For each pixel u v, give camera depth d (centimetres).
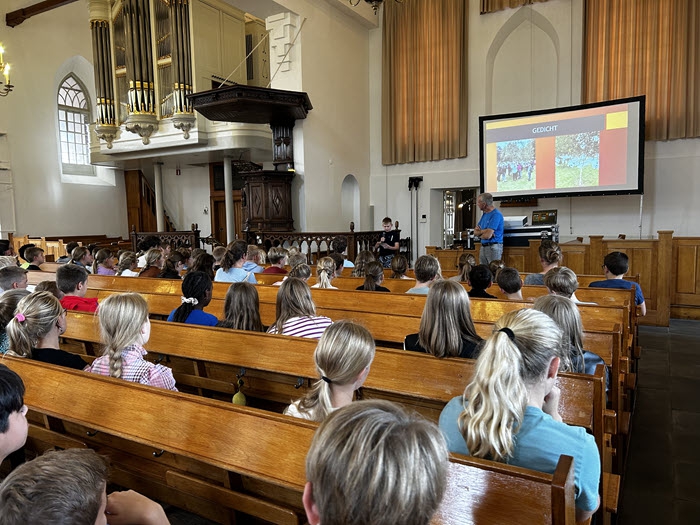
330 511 64
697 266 639
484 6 1015
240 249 496
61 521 74
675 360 475
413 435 66
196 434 156
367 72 1159
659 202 912
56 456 84
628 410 323
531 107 1022
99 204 1383
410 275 625
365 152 1159
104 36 1105
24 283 368
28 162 1204
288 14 923
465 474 113
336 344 152
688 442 305
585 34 938
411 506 62
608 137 874
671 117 877
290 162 948
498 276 350
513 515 106
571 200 987
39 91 1223
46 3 1082
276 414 147
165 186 1440
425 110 1097
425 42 1088
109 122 1142
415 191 1135
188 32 1012
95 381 187
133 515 110
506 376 122
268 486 151
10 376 124
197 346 266
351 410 70
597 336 257
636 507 239
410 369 211
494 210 652
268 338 247
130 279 495
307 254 867
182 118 1011
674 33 866
